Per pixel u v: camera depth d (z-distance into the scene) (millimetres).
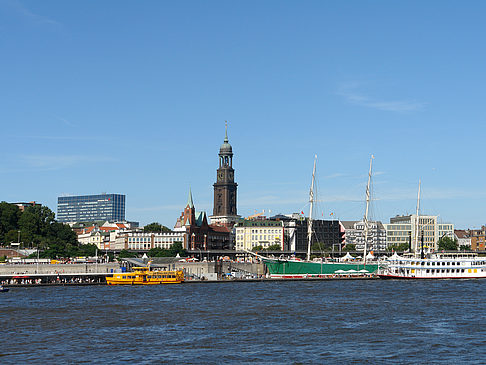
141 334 120312
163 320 137250
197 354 103250
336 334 119500
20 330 125438
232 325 130125
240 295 194000
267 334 119750
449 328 125625
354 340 113688
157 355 102750
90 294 199875
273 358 100438
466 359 99625
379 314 145500
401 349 106250
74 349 107312
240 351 105250
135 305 165125
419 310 152375
